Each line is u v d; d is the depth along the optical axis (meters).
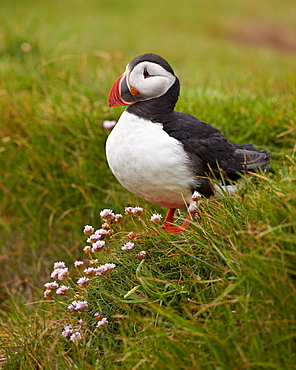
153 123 5.02
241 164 5.48
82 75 9.81
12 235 7.72
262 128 7.52
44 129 7.91
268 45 23.05
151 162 4.88
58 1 23.59
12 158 7.96
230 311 3.81
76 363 4.24
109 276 4.79
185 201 5.25
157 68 5.01
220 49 20.12
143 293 4.55
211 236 4.31
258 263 3.79
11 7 20.83
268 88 9.34
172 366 3.65
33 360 4.58
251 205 4.32
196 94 8.49
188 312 3.94
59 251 7.43
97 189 7.47
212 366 3.66
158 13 25.56
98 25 20.70
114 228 5.40
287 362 3.43
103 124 7.47
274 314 3.68
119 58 10.45
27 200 7.71
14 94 8.83
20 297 7.07
